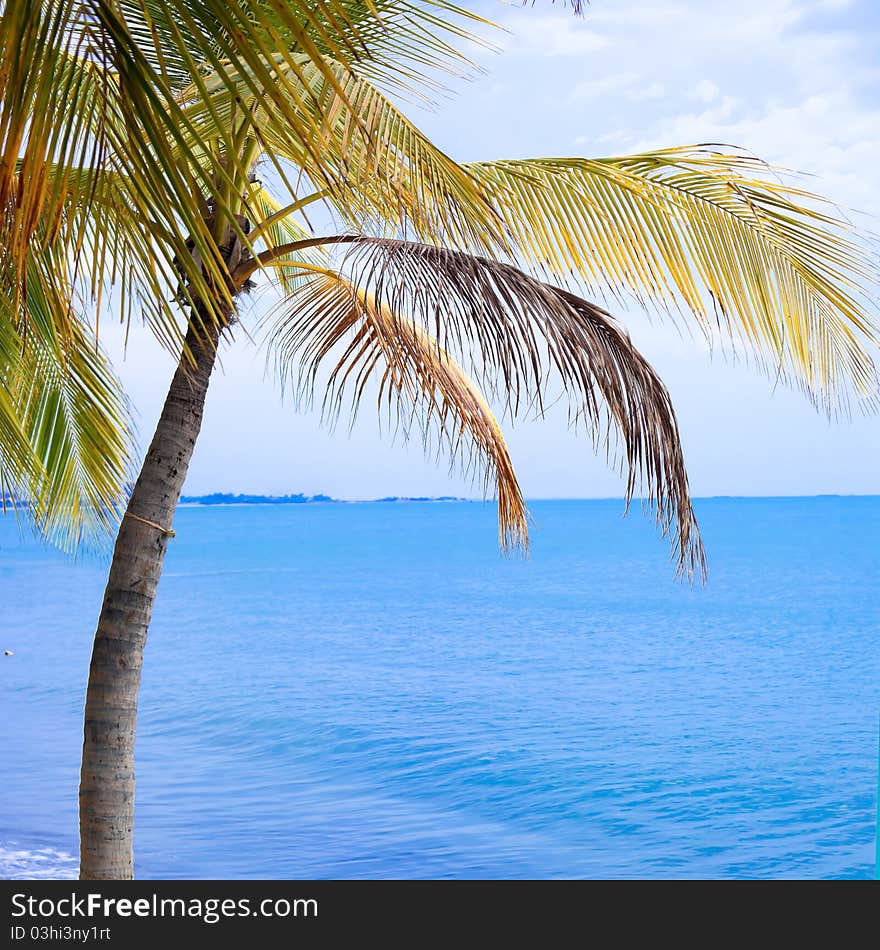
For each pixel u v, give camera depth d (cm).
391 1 302
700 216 369
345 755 1493
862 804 1276
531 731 1670
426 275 298
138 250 246
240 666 2250
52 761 1321
